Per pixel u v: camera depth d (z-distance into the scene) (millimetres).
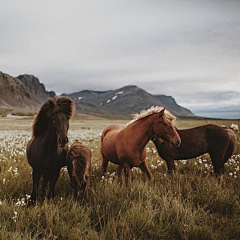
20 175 5965
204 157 8734
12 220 3643
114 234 3326
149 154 9508
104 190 4848
